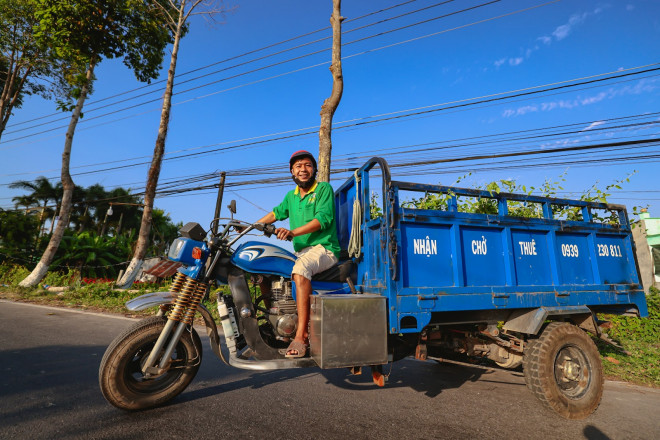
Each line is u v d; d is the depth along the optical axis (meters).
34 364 3.99
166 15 15.26
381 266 3.05
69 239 20.27
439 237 3.18
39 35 13.81
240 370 4.02
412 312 2.92
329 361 2.64
